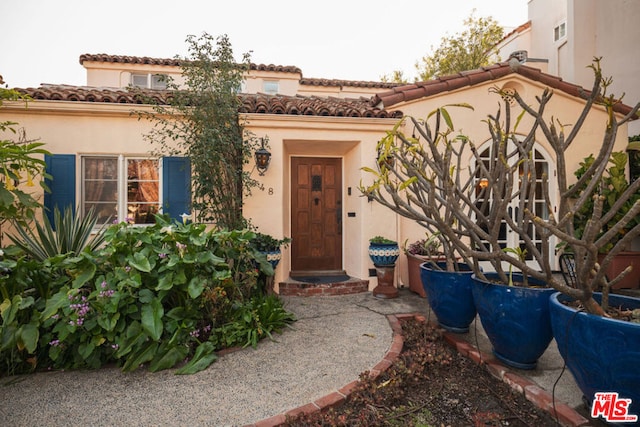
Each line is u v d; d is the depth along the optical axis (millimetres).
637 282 5797
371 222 5703
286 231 5957
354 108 5770
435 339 3566
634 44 7734
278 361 3062
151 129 5480
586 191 2350
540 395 2432
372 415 2318
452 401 2531
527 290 2611
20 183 5117
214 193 5152
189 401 2453
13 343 2760
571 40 8703
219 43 5043
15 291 3012
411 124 5816
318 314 4391
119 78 11094
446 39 15539
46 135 5234
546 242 2320
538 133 6391
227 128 5105
